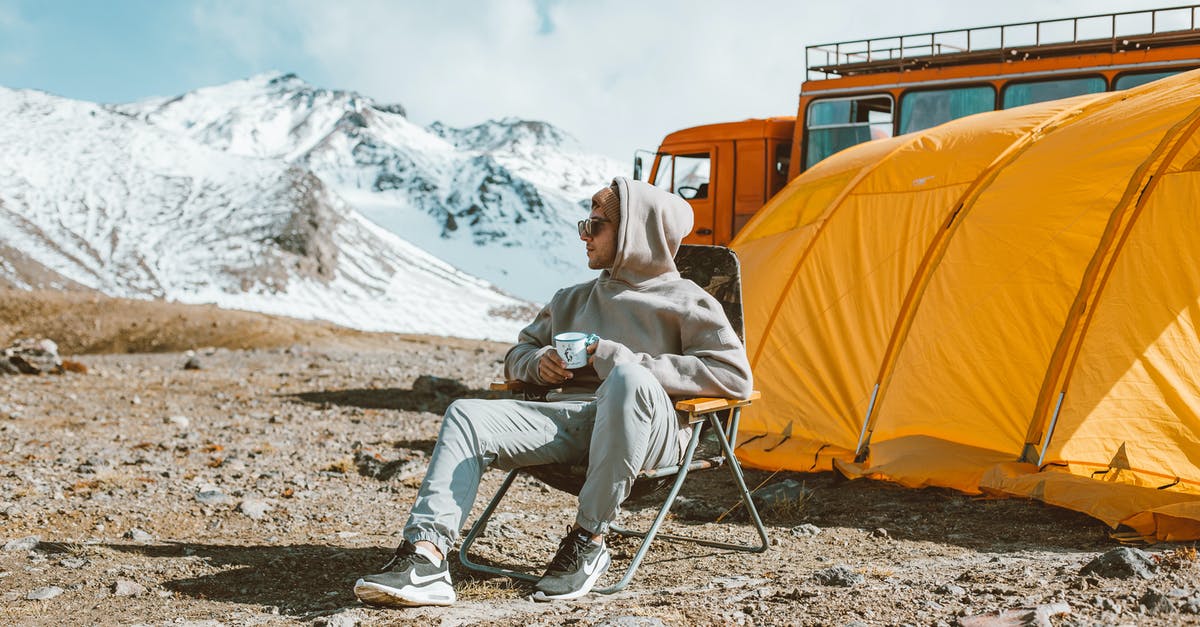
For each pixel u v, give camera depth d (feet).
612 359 13.43
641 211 14.51
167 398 42.70
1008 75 36.45
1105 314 20.66
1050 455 20.34
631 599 12.82
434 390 44.16
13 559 15.43
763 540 15.88
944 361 22.74
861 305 24.89
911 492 21.42
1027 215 22.52
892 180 25.77
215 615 12.48
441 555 12.39
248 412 38.11
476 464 12.63
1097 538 16.93
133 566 15.02
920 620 11.28
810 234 26.55
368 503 21.02
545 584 12.89
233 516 19.47
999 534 17.48
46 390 45.06
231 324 165.37
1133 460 19.48
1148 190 20.88
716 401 13.52
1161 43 34.42
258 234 636.89
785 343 25.85
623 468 12.67
